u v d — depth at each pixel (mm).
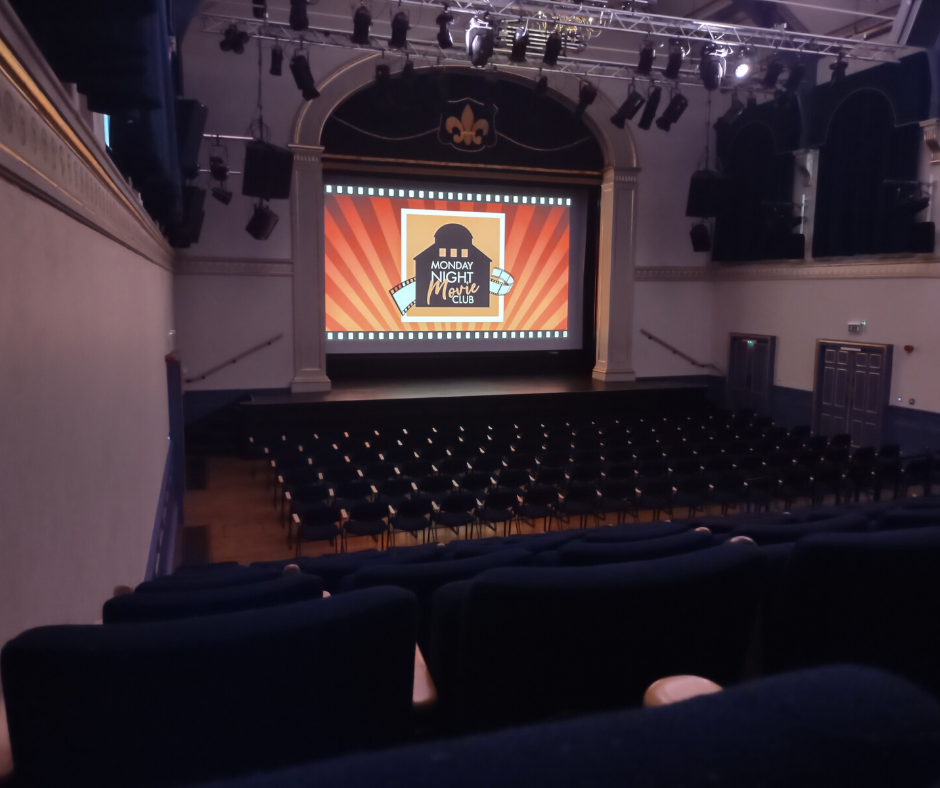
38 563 2217
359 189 14297
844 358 13008
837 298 13094
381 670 998
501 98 13992
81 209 3068
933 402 11469
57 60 2848
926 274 11422
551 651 1241
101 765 893
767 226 13805
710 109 15430
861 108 12086
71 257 2941
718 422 12477
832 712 325
